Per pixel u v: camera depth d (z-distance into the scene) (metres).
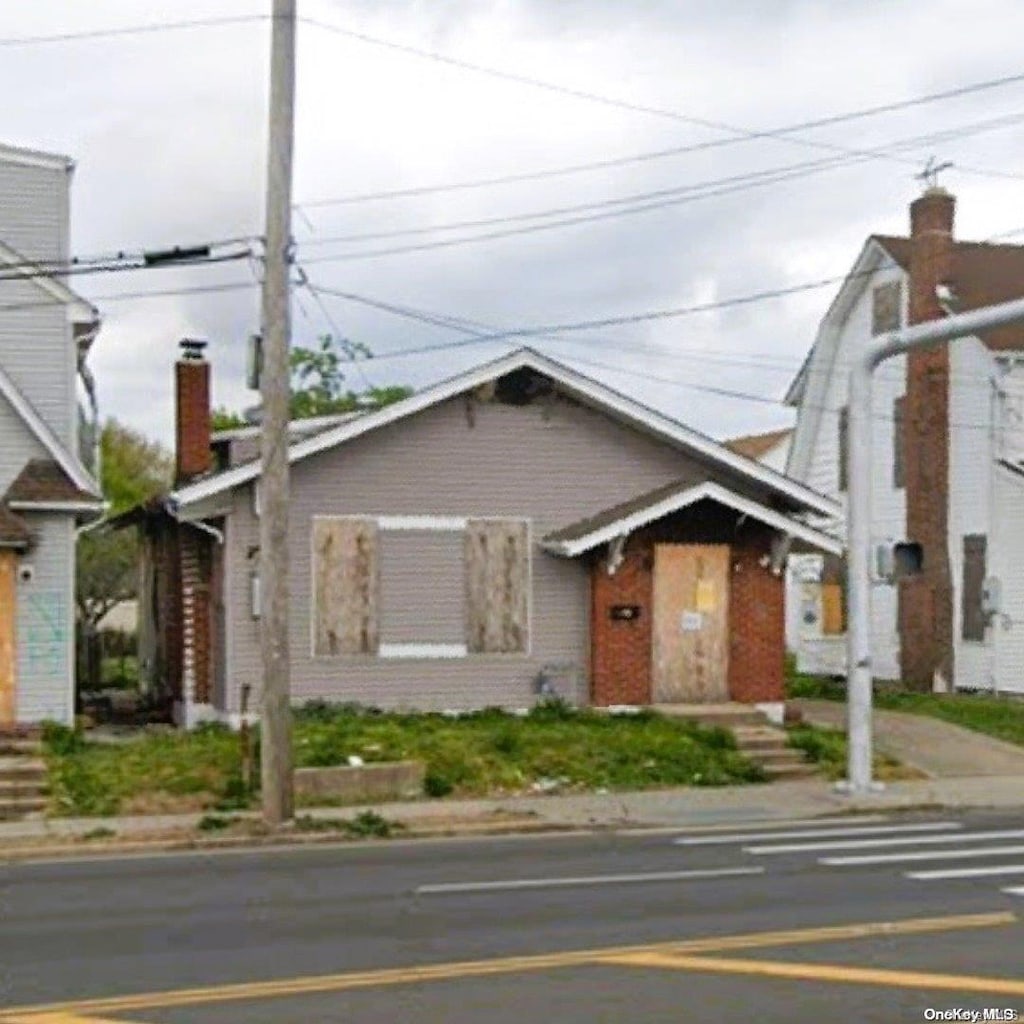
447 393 28.39
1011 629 36.81
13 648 27.19
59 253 30.17
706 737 26.97
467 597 28.88
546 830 21.48
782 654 29.88
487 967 12.02
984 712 32.75
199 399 32.47
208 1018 10.43
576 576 29.41
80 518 28.64
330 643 28.14
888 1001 10.72
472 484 28.94
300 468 28.06
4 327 29.02
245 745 23.30
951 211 39.19
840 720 31.17
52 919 14.43
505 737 25.70
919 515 39.16
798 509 30.89
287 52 20.55
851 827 21.53
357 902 15.23
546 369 28.84
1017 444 37.41
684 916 14.26
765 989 11.13
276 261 20.59
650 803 23.48
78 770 23.77
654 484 29.89
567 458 29.47
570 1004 10.72
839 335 43.94
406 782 23.69
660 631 29.36
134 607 60.56
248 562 27.94
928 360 39.03
